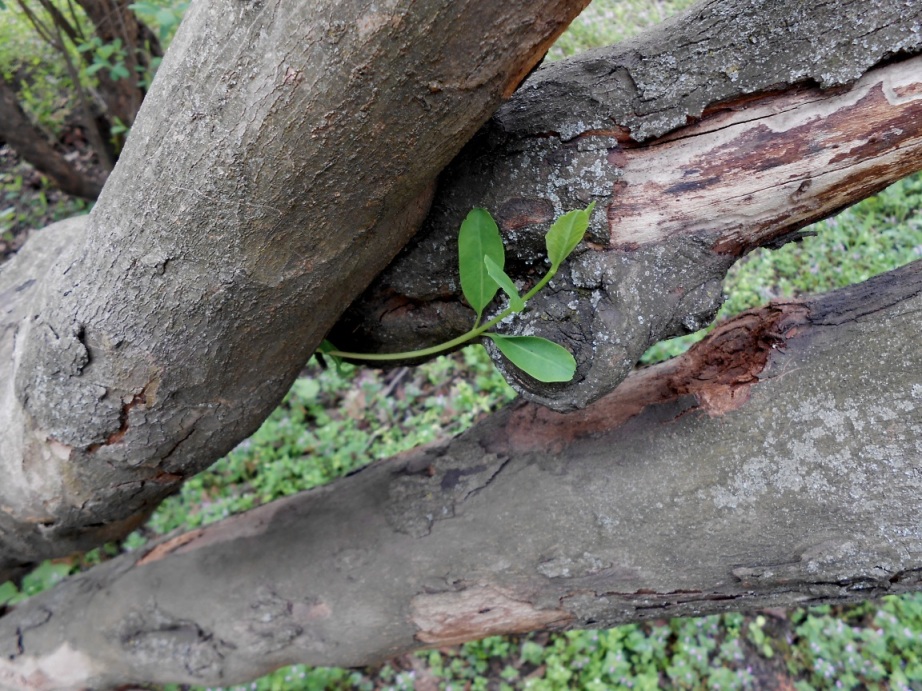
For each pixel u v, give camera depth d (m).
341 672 0.73
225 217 0.30
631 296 0.34
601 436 0.42
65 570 0.80
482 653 0.73
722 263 0.35
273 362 0.36
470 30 0.26
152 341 0.34
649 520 0.40
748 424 0.38
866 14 0.30
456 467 0.47
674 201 0.33
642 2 1.26
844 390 0.37
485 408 0.86
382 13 0.25
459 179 0.35
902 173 0.33
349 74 0.26
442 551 0.45
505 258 0.36
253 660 0.52
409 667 0.74
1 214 1.05
